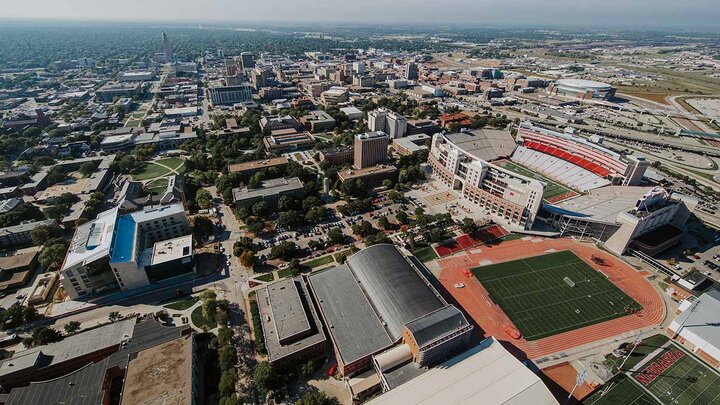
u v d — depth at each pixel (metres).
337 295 171.50
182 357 137.75
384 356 140.25
